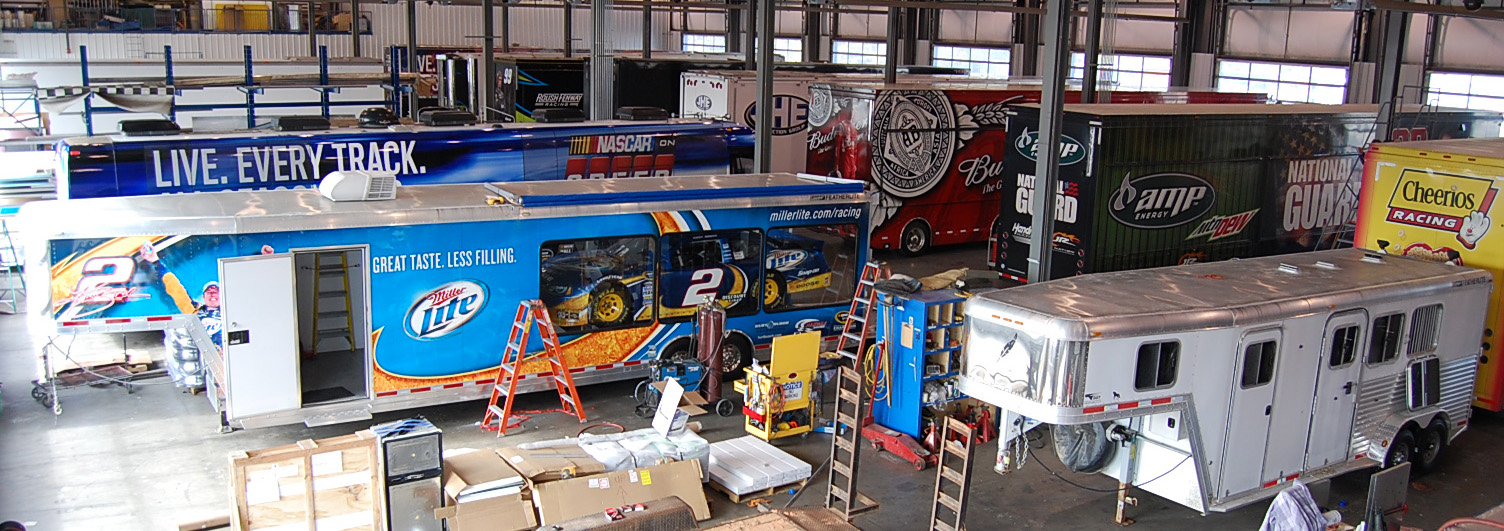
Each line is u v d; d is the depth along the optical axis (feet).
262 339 36.42
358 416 38.70
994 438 40.57
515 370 39.65
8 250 54.24
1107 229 52.42
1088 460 33.99
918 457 37.63
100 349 47.67
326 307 44.70
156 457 36.68
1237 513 34.94
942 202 72.74
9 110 80.89
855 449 32.96
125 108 71.51
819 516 25.18
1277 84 98.48
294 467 28.55
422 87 101.09
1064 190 52.90
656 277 43.62
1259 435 32.63
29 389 42.78
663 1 99.96
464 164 58.13
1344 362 34.14
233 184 52.42
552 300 41.75
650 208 42.75
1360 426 35.35
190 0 127.65
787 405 39.55
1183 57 103.96
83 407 41.14
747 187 45.34
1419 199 43.11
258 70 91.09
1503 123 83.61
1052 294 32.65
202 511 32.78
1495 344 41.55
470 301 40.01
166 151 50.70
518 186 43.57
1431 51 89.30
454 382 40.32
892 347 39.55
